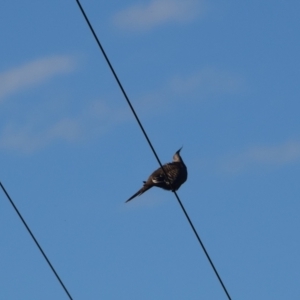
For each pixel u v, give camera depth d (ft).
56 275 40.57
